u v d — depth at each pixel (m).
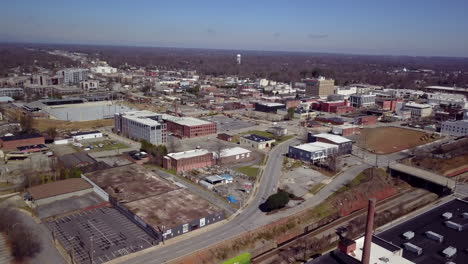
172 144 146.75
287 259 72.44
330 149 135.25
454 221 74.56
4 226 78.06
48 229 78.00
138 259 67.62
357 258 61.44
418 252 62.84
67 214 84.94
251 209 90.19
